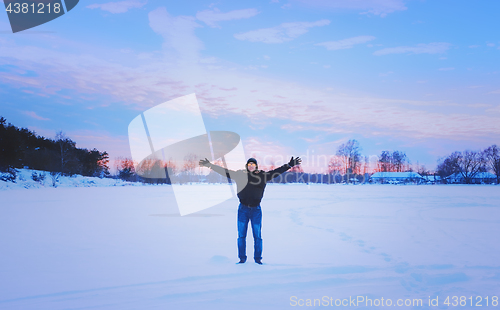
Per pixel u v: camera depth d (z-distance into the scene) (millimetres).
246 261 5730
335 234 8625
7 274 4949
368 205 18188
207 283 4473
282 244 7270
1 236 8422
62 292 4137
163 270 5141
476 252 6391
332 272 4984
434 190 40969
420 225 10352
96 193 31391
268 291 4152
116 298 3916
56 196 26328
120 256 6160
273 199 23297
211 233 8945
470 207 16922
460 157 92375
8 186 39844
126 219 12039
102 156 69750
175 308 3594
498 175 88562
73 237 8289
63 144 58188
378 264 5465
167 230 9484
